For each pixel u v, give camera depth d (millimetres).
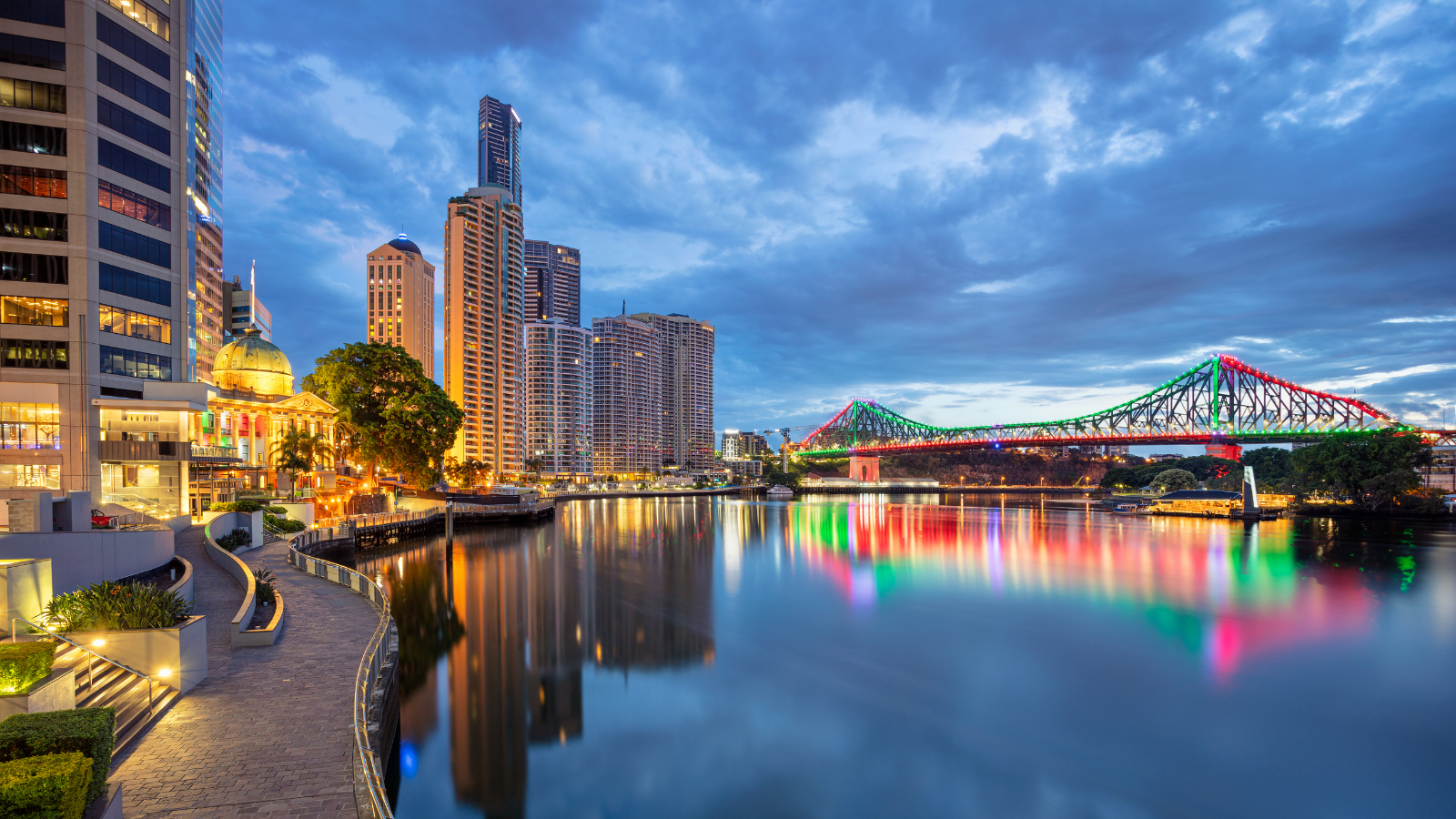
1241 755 24984
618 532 104688
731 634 40844
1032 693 31219
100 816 10523
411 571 62094
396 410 87688
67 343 49562
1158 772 23844
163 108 56188
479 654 36312
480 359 188125
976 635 40625
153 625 20094
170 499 54312
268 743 16438
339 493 84625
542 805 21422
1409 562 67125
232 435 74000
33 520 28109
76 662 17000
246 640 24594
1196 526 107812
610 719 28062
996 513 153250
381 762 18891
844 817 20984
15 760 9836
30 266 48875
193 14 59625
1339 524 104875
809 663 35281
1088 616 45531
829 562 71562
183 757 15586
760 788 22688
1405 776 23328
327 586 35812
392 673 23875
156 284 55156
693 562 71312
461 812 21031
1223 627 42312
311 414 85438
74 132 50000
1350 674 33312
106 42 51938
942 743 25938
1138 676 33281
